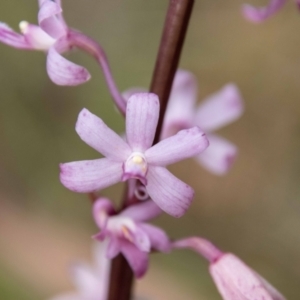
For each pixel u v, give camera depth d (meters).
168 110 0.37
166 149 0.32
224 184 0.88
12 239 0.92
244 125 0.89
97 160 0.32
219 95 0.37
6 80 0.90
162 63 0.34
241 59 0.88
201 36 0.89
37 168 0.92
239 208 0.87
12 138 0.92
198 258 0.84
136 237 0.33
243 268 0.33
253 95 0.88
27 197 0.94
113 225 0.33
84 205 0.92
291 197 0.86
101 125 0.32
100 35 0.91
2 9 0.85
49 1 0.32
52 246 0.91
